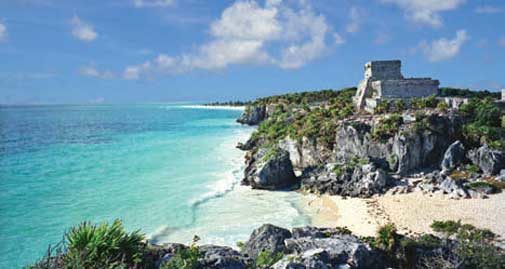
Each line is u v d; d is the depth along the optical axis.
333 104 76.06
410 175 42.25
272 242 21.27
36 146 79.56
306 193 40.78
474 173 40.34
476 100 52.94
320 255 17.97
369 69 69.62
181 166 56.84
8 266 25.14
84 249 15.59
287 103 128.88
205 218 33.53
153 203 38.16
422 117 46.69
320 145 50.62
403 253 20.75
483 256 19.91
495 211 31.39
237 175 50.16
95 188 44.31
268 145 59.81
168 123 144.12
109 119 173.00
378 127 46.66
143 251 17.38
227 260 17.31
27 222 33.09
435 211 32.25
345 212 34.16
